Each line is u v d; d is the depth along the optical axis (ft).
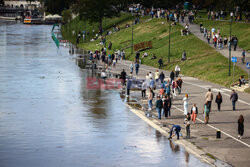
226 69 341.82
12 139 174.29
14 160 148.97
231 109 222.89
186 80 333.42
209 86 301.22
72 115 217.36
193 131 180.75
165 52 465.47
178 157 150.30
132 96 268.62
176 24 589.32
